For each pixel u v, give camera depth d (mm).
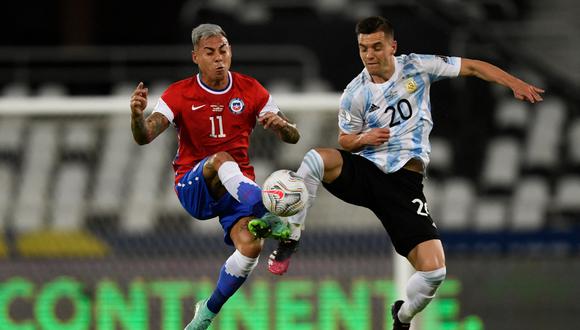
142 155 38500
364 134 19875
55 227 33219
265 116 19641
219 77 20000
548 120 51438
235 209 20766
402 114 20328
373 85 20250
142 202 34531
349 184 20547
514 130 50906
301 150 32000
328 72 53062
